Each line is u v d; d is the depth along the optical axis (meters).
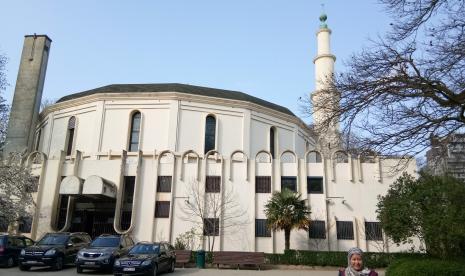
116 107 41.12
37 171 35.72
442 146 11.06
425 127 10.48
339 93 10.97
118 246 21.28
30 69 44.62
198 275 21.06
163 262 20.59
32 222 33.75
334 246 32.47
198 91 44.34
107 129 40.56
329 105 11.23
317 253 28.41
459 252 17.66
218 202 33.47
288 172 34.53
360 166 34.22
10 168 32.25
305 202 31.77
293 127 46.50
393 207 19.44
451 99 10.37
